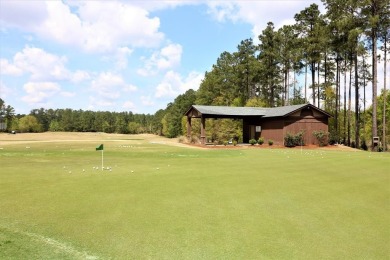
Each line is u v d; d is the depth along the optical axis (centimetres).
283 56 6062
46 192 1026
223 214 798
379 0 3469
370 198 980
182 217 771
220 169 1580
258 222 740
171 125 9069
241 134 4962
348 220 762
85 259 544
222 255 561
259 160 2034
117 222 731
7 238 634
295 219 765
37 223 723
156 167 1655
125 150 2984
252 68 6688
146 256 555
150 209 836
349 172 1495
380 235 666
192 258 548
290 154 2553
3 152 2659
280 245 608
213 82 7775
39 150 2914
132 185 1147
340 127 5478
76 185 1142
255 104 5744
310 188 1121
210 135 4853
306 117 4041
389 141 4962
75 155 2400
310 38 5009
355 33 3566
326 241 631
